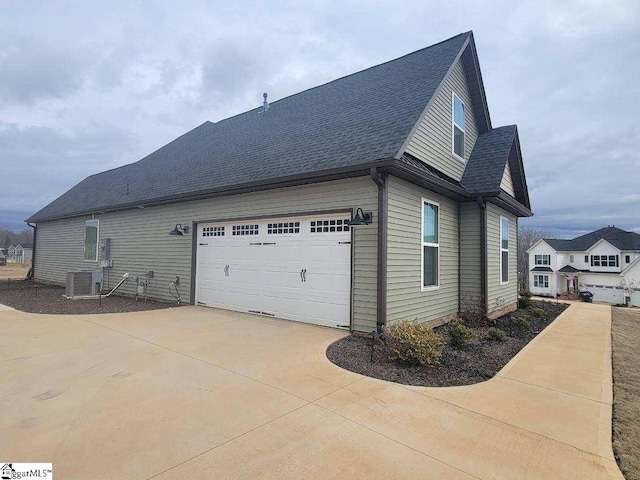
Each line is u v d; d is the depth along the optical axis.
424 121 7.85
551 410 3.66
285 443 2.90
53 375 4.39
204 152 12.80
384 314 6.24
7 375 4.38
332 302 7.20
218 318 8.17
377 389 4.09
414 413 3.51
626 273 35.12
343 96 10.40
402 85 8.91
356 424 3.25
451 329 6.32
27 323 7.53
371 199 6.60
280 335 6.55
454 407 3.67
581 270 39.00
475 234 9.02
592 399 3.98
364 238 6.67
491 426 3.28
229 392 3.92
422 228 7.54
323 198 7.32
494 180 8.82
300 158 7.80
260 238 8.64
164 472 2.48
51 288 14.78
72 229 15.94
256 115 13.74
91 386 4.05
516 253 12.12
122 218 12.97
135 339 6.21
